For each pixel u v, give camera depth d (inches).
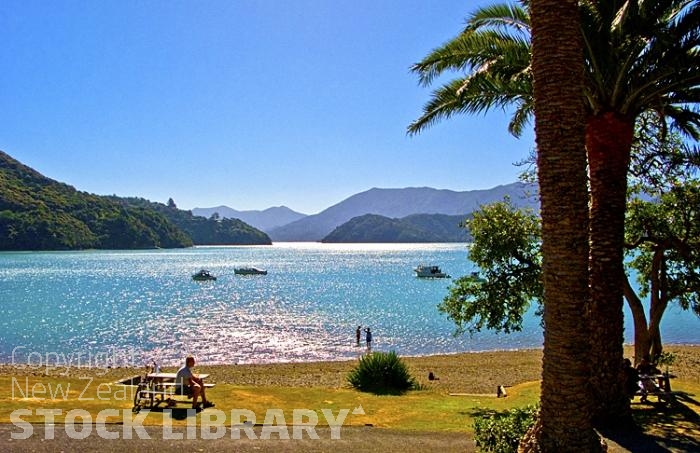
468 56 429.7
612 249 387.2
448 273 4148.6
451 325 1637.6
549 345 244.7
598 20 356.5
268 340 1370.6
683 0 366.9
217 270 4569.4
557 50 244.1
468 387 796.0
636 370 479.8
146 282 3326.8
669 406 461.1
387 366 680.4
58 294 2564.0
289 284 3275.1
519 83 431.2
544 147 245.1
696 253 530.0
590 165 393.7
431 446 353.1
